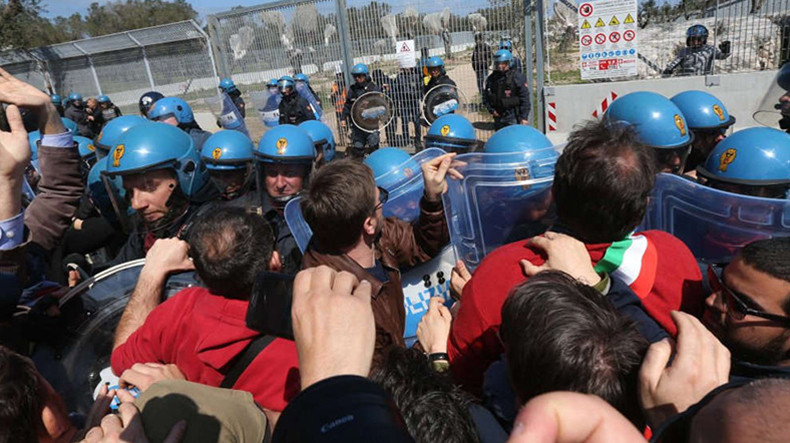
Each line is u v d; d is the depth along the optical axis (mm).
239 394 1235
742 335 1197
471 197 2072
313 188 1805
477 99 9656
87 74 17531
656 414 848
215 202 2658
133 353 1592
